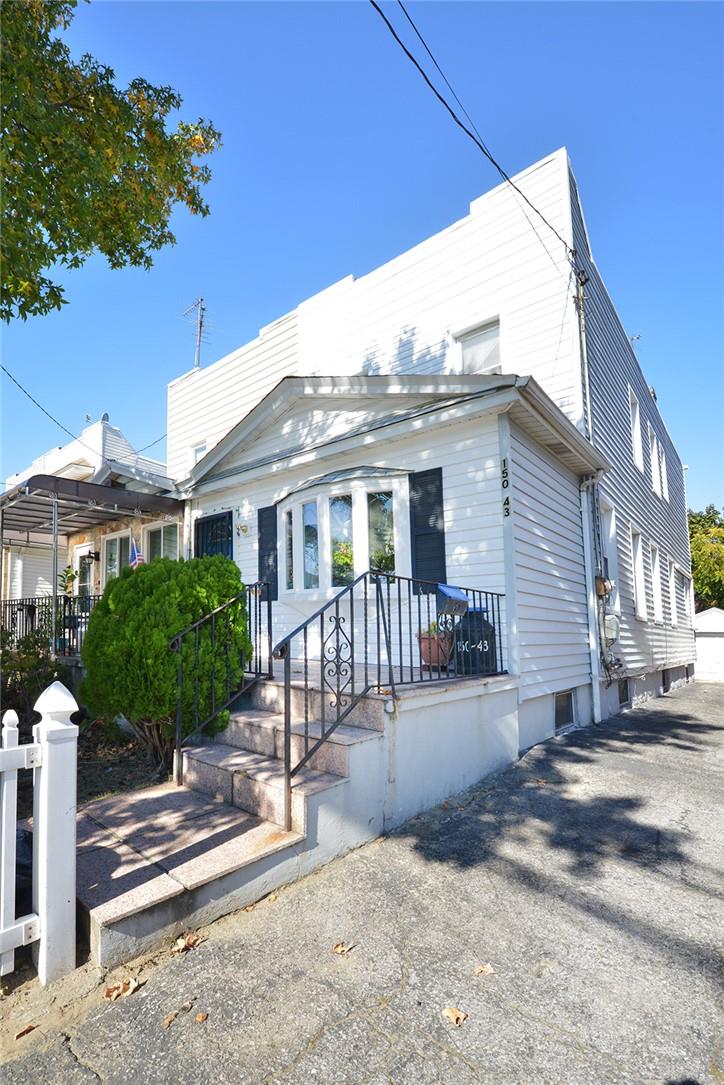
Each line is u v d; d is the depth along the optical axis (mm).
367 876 3193
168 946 2531
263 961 2439
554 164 7836
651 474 13266
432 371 8805
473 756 4820
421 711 4223
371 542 6902
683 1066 1893
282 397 8211
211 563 4984
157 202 5805
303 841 3191
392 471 6809
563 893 3049
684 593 17484
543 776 5031
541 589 6484
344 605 7070
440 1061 1904
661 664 12500
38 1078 1835
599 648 7996
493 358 8336
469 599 6098
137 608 4543
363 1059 1911
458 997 2225
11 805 2248
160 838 3172
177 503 10320
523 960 2469
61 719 2393
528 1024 2082
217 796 3859
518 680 5637
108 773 4785
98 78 5016
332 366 10070
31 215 4641
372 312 9656
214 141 6168
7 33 4047
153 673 4293
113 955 2357
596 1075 1851
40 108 4125
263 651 8453
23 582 15703
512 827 3910
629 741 6480
